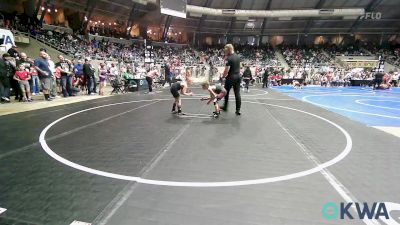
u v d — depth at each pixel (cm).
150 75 1416
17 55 1095
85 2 2511
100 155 391
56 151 406
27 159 370
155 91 1485
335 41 3791
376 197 273
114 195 268
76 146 434
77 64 1295
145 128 572
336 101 1206
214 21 3459
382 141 494
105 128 567
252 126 608
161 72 2267
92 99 1073
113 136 501
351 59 3247
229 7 3197
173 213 238
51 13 2670
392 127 634
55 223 219
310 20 3375
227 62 730
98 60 2100
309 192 282
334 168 352
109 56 2461
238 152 414
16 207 242
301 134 540
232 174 328
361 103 1140
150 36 3562
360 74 2538
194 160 375
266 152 417
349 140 498
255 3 3134
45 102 952
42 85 984
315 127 610
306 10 3066
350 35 3669
